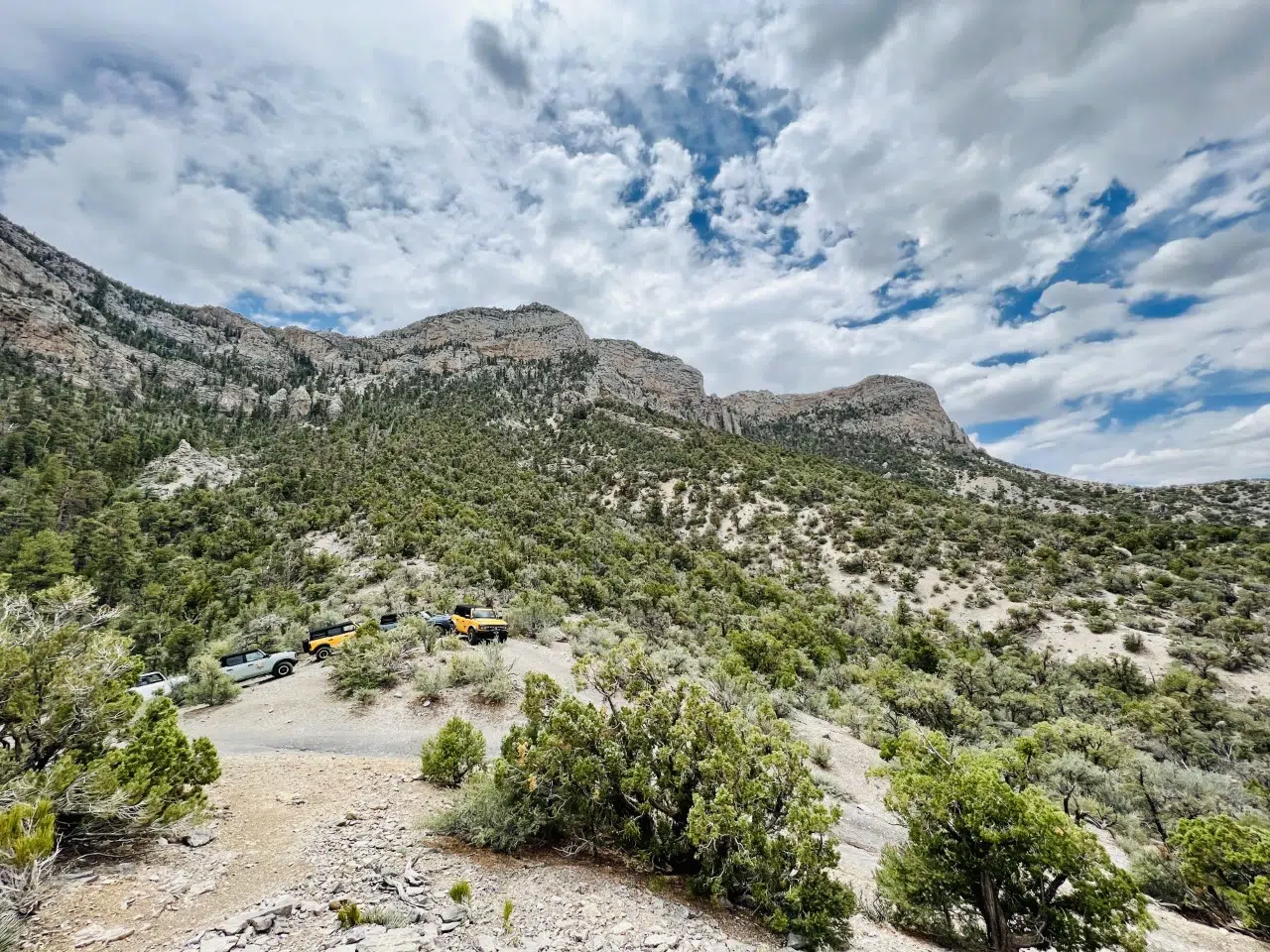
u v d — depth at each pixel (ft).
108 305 608.19
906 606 187.62
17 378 360.89
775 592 183.52
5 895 13.19
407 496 250.37
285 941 13.29
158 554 185.68
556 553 185.37
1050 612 176.86
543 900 18.11
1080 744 59.47
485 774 26.63
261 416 468.34
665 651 82.94
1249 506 392.68
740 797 21.70
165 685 53.98
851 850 36.24
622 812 24.20
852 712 78.95
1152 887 40.78
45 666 19.95
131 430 346.13
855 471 442.50
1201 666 137.28
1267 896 31.89
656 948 15.99
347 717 46.01
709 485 327.88
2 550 165.99
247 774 29.68
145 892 15.56
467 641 69.26
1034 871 21.56
